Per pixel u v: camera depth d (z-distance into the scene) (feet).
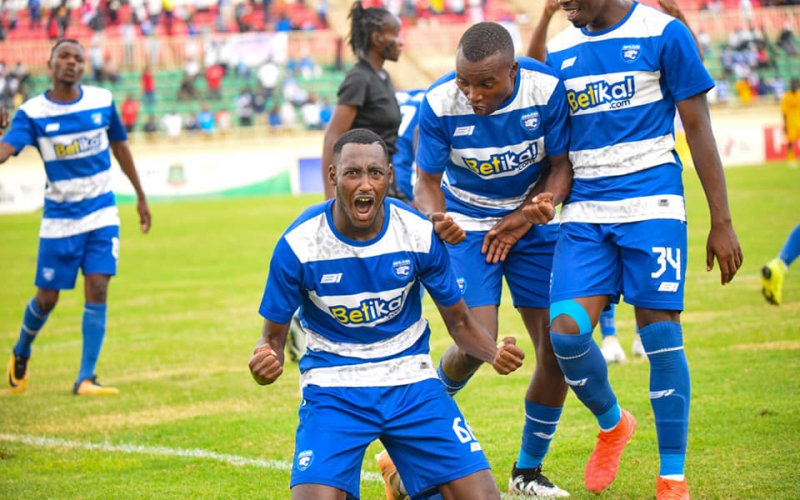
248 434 53.78
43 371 75.05
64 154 65.82
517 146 41.06
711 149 37.93
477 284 42.57
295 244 33.76
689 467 43.29
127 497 43.29
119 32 300.81
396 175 72.38
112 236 67.51
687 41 37.78
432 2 322.14
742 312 81.51
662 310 38.01
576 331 37.47
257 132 268.00
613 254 38.91
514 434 51.16
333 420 32.86
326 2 327.67
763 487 40.01
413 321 35.06
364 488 44.09
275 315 34.22
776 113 267.59
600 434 40.86
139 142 262.26
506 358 32.76
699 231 138.62
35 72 279.49
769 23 302.45
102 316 67.21
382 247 33.83
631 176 38.50
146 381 69.31
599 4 38.09
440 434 32.83
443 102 41.01
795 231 75.20
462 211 43.78
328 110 273.13
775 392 55.36
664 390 37.91
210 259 140.26
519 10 324.80
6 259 151.64
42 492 44.37
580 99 39.42
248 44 291.58
